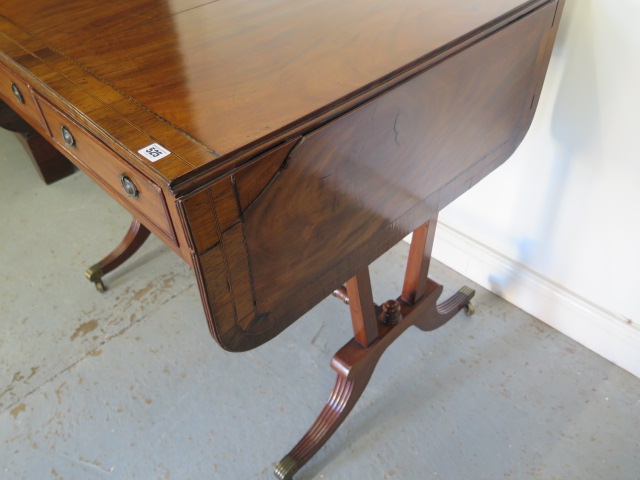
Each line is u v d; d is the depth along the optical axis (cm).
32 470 108
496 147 96
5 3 91
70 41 78
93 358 129
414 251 106
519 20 79
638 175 100
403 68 66
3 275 151
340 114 62
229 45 74
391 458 108
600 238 113
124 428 115
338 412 106
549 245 123
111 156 62
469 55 74
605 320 120
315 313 137
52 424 116
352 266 81
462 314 136
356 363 102
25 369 127
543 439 109
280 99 62
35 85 70
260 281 66
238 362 127
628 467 104
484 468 105
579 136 105
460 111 80
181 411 117
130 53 73
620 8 88
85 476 107
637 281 111
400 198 80
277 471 102
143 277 150
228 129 57
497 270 136
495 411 115
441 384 120
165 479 106
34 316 140
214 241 57
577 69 99
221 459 109
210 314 63
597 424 111
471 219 137
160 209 60
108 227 167
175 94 64
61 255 157
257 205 59
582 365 123
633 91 93
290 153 59
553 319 130
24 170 190
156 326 136
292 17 81
